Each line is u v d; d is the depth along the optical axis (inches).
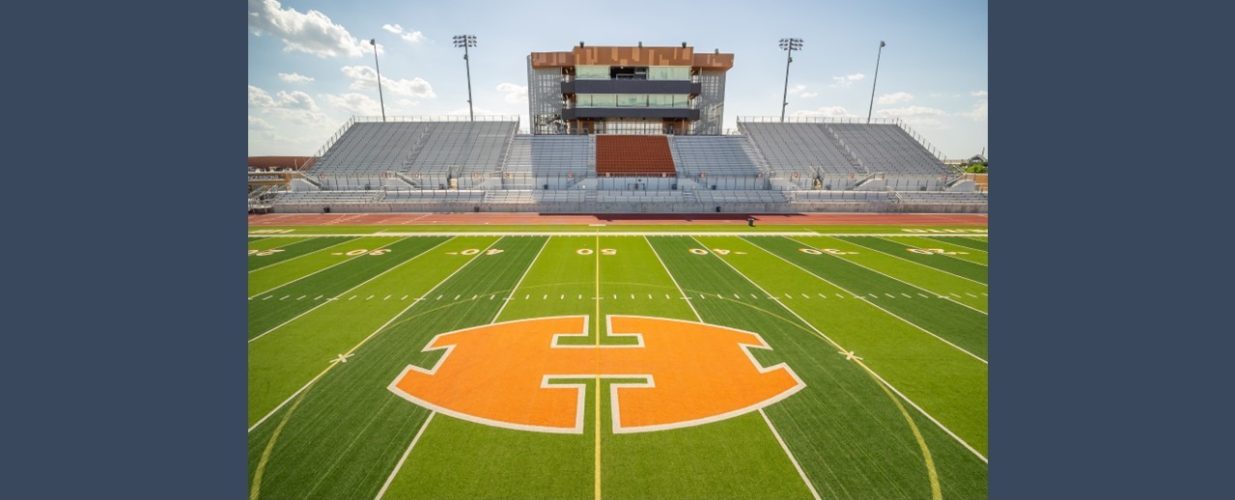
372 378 341.4
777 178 1712.6
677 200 1542.8
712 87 2124.8
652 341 414.6
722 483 232.8
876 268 698.8
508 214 1417.3
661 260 749.3
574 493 225.5
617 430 277.1
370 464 246.1
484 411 298.0
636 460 249.9
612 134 1962.4
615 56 1879.9
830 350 395.5
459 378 343.0
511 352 389.7
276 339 414.6
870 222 1268.5
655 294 557.6
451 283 603.2
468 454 254.5
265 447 259.1
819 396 318.0
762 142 1899.6
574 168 1731.1
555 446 261.6
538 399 313.1
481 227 1136.8
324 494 224.7
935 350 397.1
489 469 242.4
